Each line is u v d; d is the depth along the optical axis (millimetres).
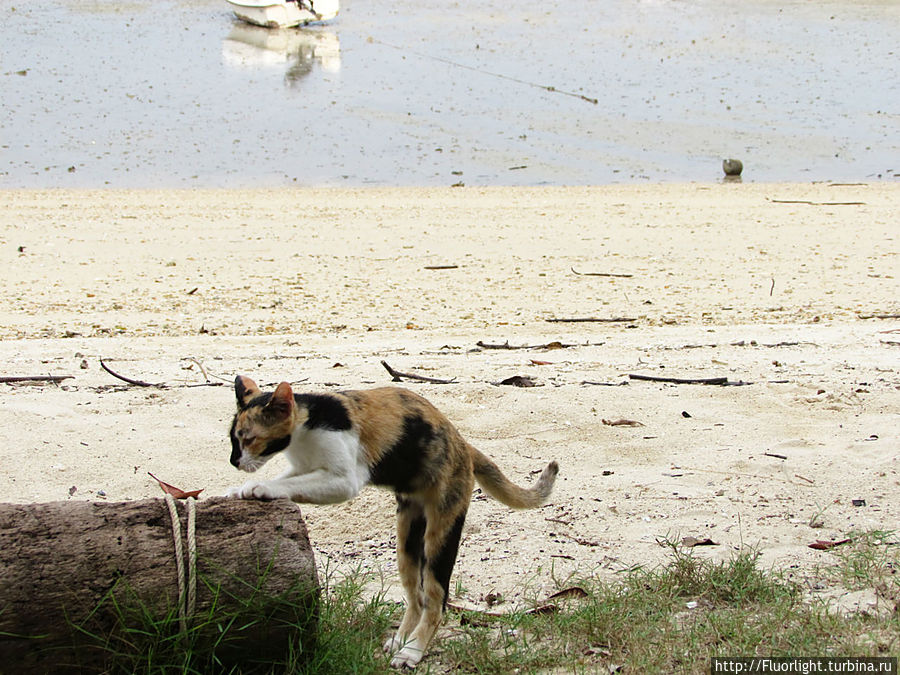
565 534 7133
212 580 4852
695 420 9266
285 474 5574
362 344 12570
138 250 19656
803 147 33219
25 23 51562
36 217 22438
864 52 48344
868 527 7082
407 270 18422
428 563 5715
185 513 5027
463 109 37750
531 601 6027
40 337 13219
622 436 8883
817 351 12016
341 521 7398
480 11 58500
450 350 12164
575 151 32375
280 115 36188
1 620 4547
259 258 19203
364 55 46469
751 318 14930
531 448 8664
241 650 4973
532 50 48562
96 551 4777
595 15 57625
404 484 5711
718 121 36750
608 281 17734
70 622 4660
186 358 11414
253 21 51906
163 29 51250
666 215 23906
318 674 5070
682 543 6910
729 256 19859
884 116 37438
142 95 38406
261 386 9977
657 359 11547
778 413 9422
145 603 4762
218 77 41688
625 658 5367
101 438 8516
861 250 20375
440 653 5617
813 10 58750
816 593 6125
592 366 11125
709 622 5699
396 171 29438
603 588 6141
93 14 54594
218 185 27375
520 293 16719
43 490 7543
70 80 40406
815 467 8156
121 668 4766
